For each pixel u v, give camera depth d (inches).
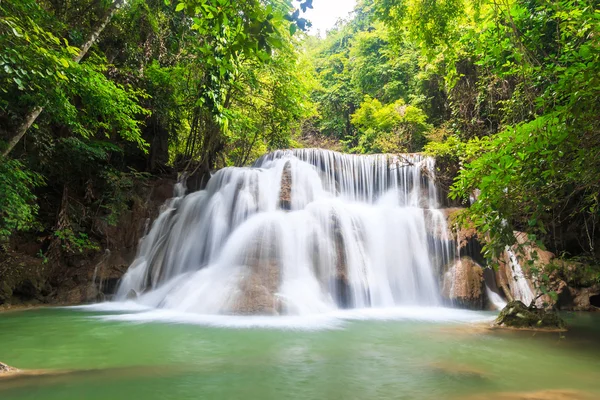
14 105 393.4
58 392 156.6
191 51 521.0
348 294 418.0
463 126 686.5
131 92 514.0
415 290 461.7
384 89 1112.2
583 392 160.2
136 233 562.9
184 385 167.0
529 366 200.2
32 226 467.8
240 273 399.9
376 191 625.3
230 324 314.3
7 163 359.3
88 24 510.9
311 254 432.5
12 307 419.8
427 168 606.9
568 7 239.6
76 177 565.6
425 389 163.5
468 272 444.1
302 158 642.2
